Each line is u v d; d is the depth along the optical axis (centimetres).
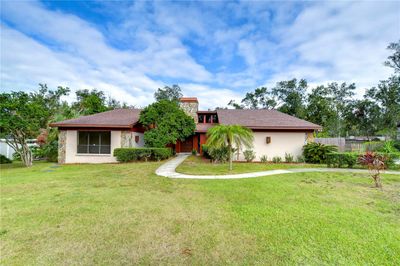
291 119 1539
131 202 514
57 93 2286
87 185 702
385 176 870
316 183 728
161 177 840
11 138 1431
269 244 312
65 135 1416
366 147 2014
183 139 1628
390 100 3144
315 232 350
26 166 1282
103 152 1423
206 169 1045
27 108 1218
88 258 276
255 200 529
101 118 1548
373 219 404
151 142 1474
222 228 367
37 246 305
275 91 3781
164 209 463
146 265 263
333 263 266
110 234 344
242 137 1101
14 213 435
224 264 265
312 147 1321
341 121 3581
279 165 1202
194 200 531
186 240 325
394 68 3136
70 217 415
